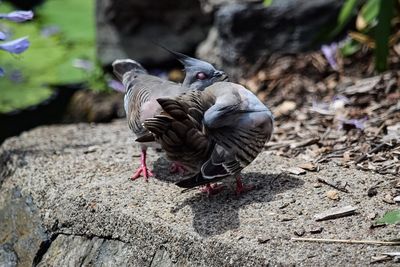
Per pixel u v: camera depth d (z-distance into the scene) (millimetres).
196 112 5023
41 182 6160
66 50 10664
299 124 7020
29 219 6086
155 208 5414
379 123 6645
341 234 4840
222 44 8727
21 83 10102
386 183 5500
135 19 9656
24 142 7090
